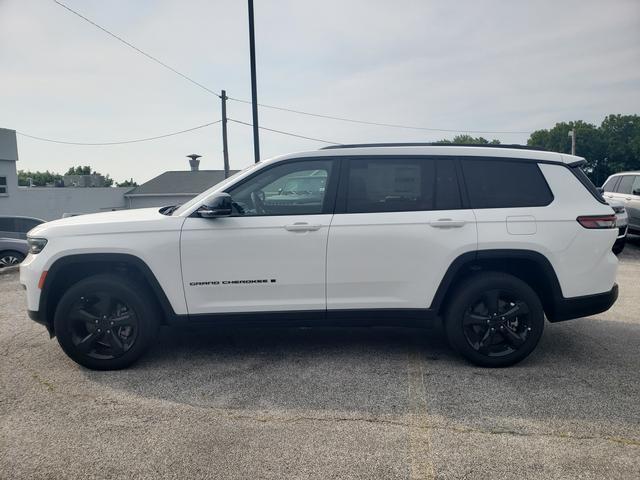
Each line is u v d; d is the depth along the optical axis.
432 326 4.48
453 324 4.40
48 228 4.43
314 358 4.68
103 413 3.63
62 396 3.91
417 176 4.46
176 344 5.08
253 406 3.72
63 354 4.84
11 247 11.74
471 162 4.50
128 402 3.80
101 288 4.32
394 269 4.37
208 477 2.87
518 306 4.37
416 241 4.34
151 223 4.36
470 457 3.05
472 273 4.51
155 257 4.30
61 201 36.00
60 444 3.22
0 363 4.62
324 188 4.45
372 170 4.47
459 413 3.59
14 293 7.73
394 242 4.34
